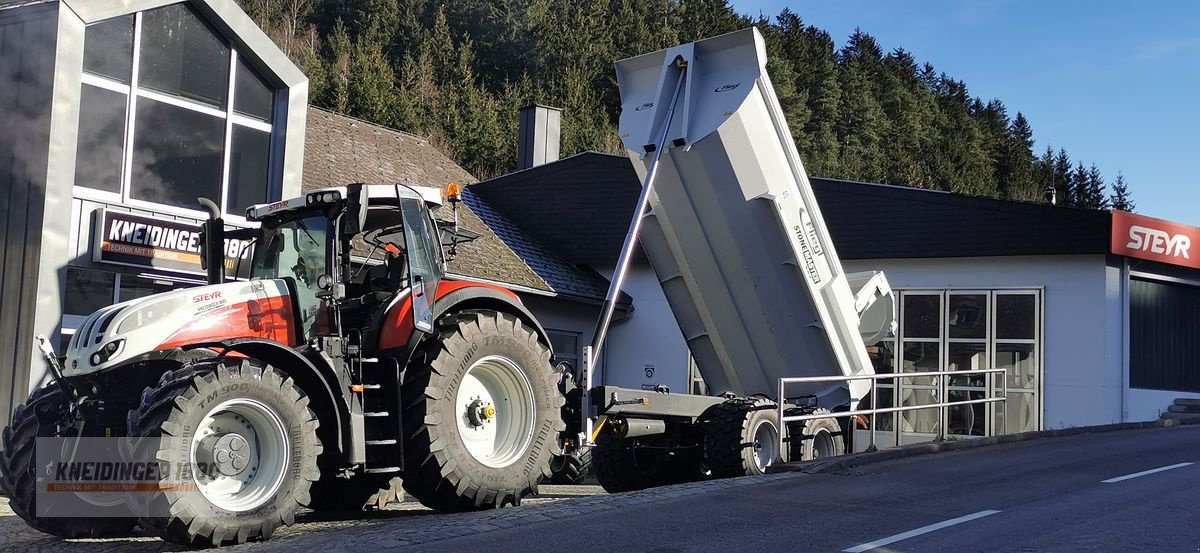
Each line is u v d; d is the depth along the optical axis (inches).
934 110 3592.5
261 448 295.4
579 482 461.4
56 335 465.1
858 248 775.7
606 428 410.3
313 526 327.9
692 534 289.4
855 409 504.1
